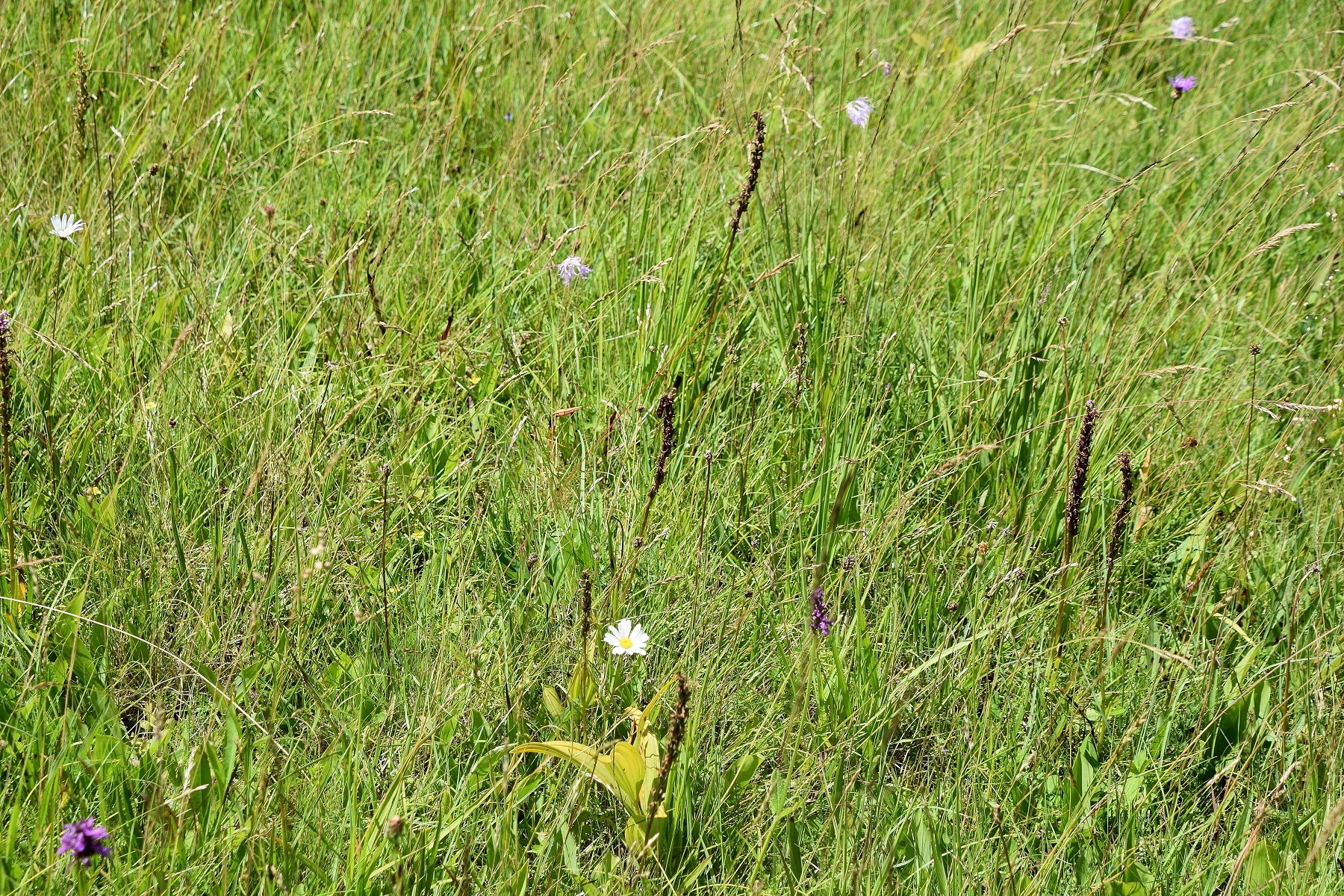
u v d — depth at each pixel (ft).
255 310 12.55
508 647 9.57
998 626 9.75
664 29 17.83
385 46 17.57
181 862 7.57
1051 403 12.30
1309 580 10.98
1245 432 12.79
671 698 9.33
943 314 14.01
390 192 14.89
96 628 9.17
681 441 11.87
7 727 8.41
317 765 8.30
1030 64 18.98
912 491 10.92
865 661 9.67
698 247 13.83
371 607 9.78
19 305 11.91
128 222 13.08
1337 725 9.48
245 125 15.85
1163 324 13.71
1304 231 16.14
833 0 19.92
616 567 10.18
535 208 14.57
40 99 14.75
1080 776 9.07
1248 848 8.01
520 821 8.67
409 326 12.77
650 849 8.22
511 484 11.06
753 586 10.43
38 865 7.34
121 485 10.40
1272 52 20.33
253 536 10.16
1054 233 15.10
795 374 11.69
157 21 17.13
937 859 8.27
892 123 16.63
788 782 8.66
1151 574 11.79
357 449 11.25
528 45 17.58
